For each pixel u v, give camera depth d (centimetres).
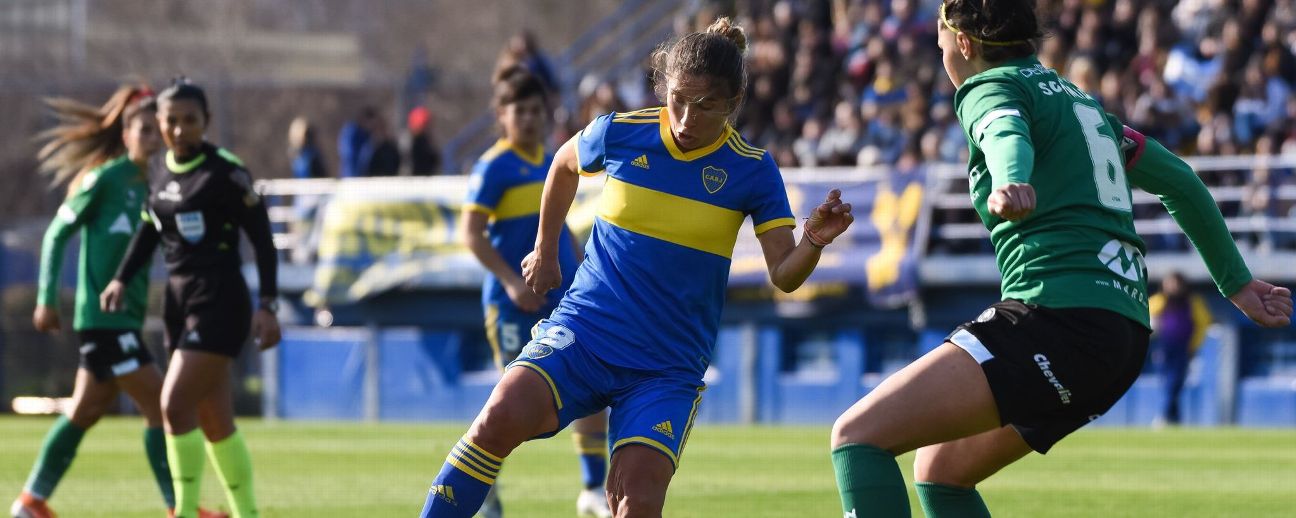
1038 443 930
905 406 912
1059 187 917
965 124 922
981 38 950
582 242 3759
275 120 6350
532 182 1664
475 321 4103
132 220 1642
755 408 3909
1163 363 3534
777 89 4447
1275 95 3781
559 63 5462
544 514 1691
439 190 4138
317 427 3600
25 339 4288
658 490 986
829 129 4231
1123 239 925
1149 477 2133
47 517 1644
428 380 4125
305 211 4306
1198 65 3994
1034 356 898
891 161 3978
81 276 1630
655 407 1006
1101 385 908
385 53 7906
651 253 1031
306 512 1719
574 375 1020
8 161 5662
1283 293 1033
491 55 7888
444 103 6706
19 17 7044
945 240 3806
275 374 4284
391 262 4150
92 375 1634
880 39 4181
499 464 1007
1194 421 3612
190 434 1458
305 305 4306
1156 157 1000
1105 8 4116
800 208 3888
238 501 1498
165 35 7369
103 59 7206
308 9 7825
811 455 2559
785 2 4581
